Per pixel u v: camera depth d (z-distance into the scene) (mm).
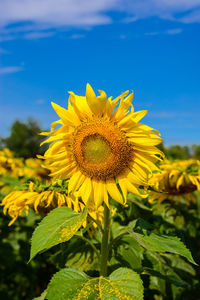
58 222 2484
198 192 6055
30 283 5562
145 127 2484
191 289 4512
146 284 3723
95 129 2529
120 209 3814
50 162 2729
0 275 5633
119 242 3352
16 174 5820
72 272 2404
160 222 4582
